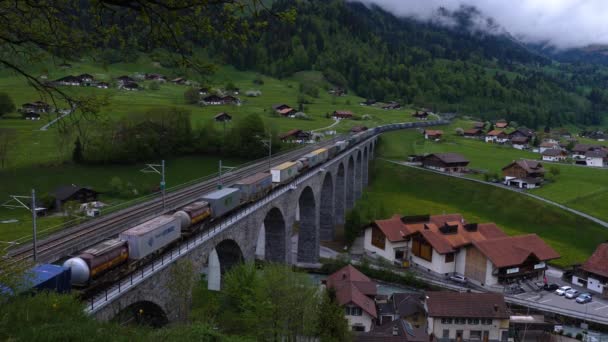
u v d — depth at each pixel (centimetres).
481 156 13588
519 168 10606
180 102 14750
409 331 4519
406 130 16225
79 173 8388
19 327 1441
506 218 9056
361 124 15925
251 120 10788
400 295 5284
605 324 5178
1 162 8062
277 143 10844
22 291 1928
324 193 7869
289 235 5497
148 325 2780
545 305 5647
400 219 7275
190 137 10562
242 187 4891
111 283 2773
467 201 9988
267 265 4209
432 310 4812
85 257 2611
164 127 10262
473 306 4878
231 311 3872
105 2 1285
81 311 1812
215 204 4203
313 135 12456
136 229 3122
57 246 3322
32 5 1371
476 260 6297
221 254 4244
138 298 2700
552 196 9600
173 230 3472
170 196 5259
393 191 10956
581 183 10656
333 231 7981
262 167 7606
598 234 7931
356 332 4466
